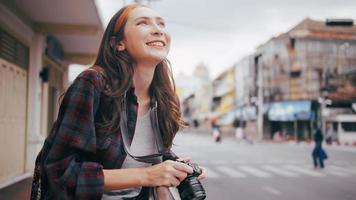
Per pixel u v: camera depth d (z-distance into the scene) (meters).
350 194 8.67
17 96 9.53
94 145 1.15
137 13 1.35
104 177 1.09
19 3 9.20
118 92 1.23
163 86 1.49
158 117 1.45
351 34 46.03
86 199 1.05
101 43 1.38
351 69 45.53
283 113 46.22
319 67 45.41
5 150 8.52
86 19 10.66
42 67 12.05
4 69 8.52
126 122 1.27
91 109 1.16
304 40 45.94
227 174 12.59
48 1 9.04
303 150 27.61
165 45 1.36
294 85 46.19
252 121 52.22
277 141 44.38
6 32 8.56
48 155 1.11
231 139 52.75
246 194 8.51
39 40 10.91
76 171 1.07
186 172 1.16
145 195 1.36
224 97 71.44
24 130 10.14
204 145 34.38
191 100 113.50
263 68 49.72
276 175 12.41
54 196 1.11
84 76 1.20
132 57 1.35
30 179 9.32
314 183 10.52
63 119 1.14
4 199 6.73
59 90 16.08
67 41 14.11
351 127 39.84
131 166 1.29
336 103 44.62
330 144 36.53
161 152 1.38
